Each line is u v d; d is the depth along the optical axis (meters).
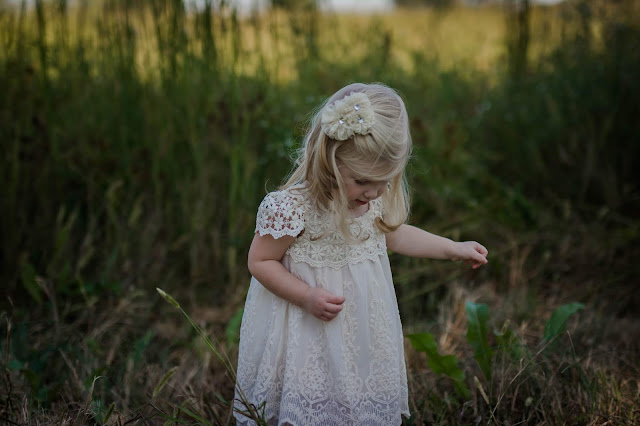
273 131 2.94
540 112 3.67
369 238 1.62
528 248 2.92
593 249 2.93
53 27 2.89
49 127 2.74
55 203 2.84
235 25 2.81
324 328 1.58
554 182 3.47
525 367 1.81
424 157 3.25
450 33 4.84
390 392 1.64
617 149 3.43
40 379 1.95
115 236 2.79
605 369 2.06
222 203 2.98
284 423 1.57
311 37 3.45
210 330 2.41
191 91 2.83
